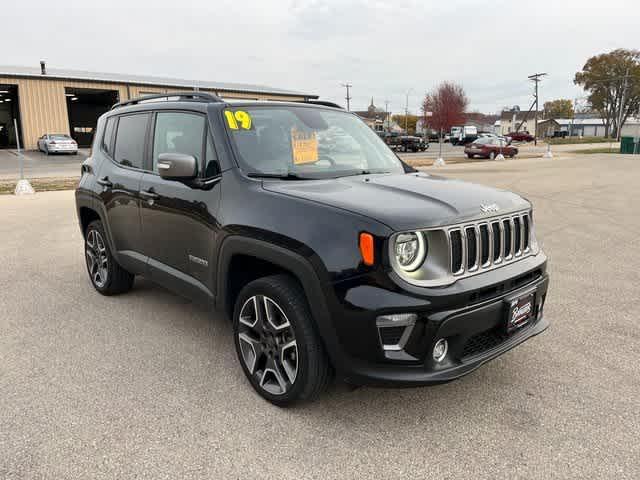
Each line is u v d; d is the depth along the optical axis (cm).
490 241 273
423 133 8350
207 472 235
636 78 8875
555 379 325
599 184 1502
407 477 232
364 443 257
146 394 304
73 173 2077
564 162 2698
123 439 260
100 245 479
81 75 3894
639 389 312
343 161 354
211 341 382
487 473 235
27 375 328
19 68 4075
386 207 257
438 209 260
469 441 259
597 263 610
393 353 247
